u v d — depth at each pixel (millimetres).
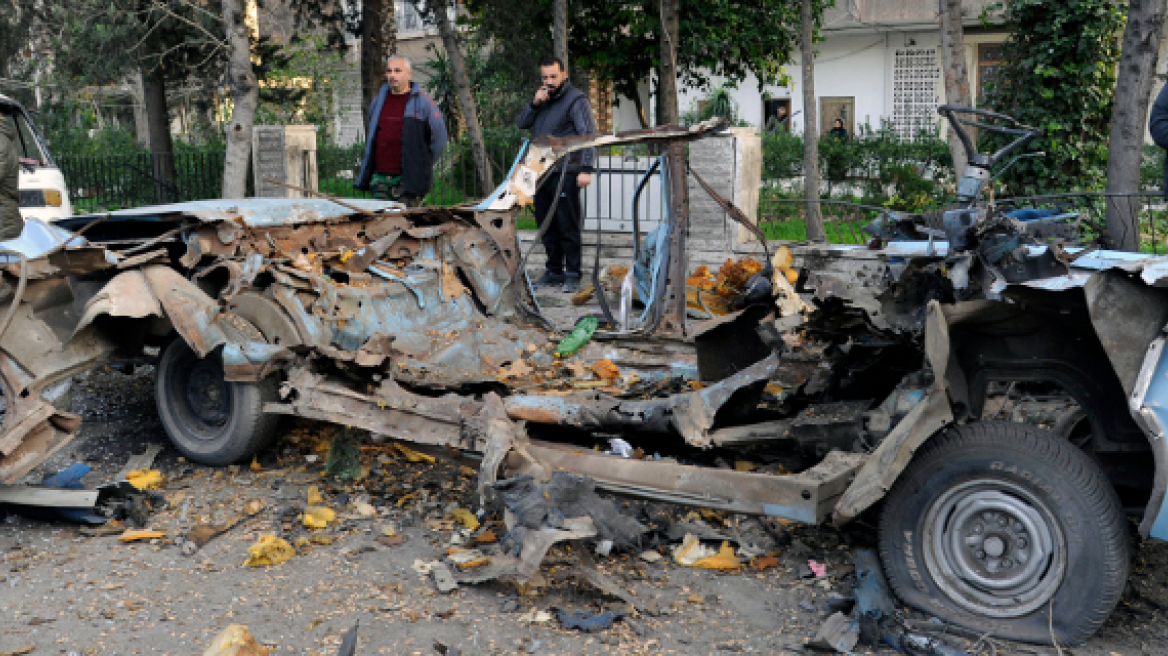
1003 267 3973
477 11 15953
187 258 5176
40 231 5402
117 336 5215
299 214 5547
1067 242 4305
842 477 3732
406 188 8891
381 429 4539
